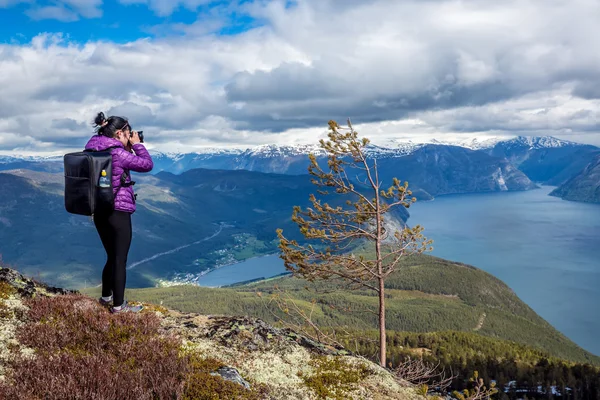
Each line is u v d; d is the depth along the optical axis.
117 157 6.59
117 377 4.79
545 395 97.50
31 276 8.67
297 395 6.19
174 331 7.23
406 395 7.41
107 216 6.67
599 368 110.38
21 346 5.59
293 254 14.31
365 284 14.47
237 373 6.03
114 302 7.05
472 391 9.21
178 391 4.85
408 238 14.83
